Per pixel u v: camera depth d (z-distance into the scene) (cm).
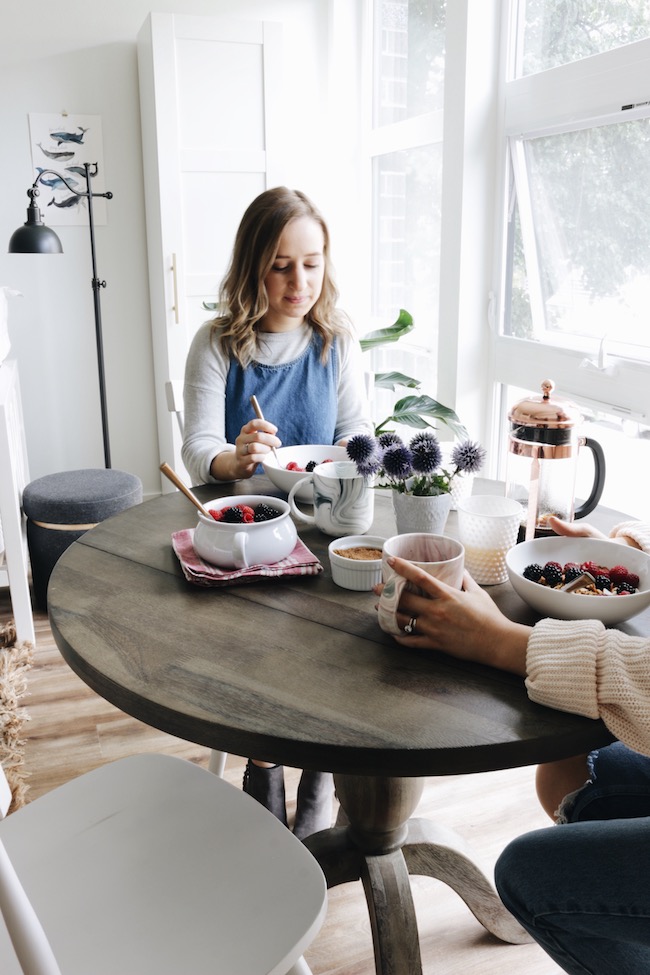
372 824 138
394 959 132
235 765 200
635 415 216
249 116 338
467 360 283
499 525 116
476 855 152
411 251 349
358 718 87
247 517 125
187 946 92
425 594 99
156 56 319
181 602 114
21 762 199
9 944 94
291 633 105
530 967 146
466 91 260
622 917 97
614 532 127
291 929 94
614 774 121
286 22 366
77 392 375
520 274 266
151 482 398
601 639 91
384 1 353
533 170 254
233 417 202
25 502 282
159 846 106
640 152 208
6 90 337
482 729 85
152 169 341
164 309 346
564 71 228
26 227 299
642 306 217
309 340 206
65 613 111
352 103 376
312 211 191
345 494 134
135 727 217
